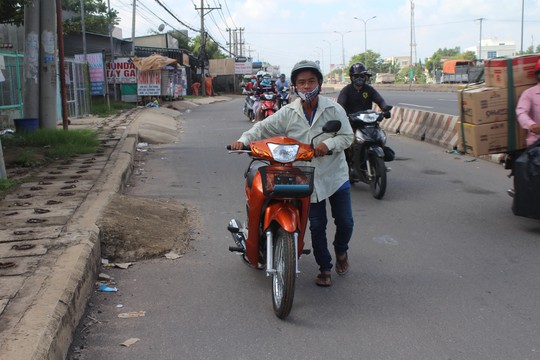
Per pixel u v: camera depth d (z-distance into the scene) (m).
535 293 4.42
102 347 3.60
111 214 5.88
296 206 4.13
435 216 6.82
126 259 5.28
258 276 4.91
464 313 4.08
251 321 4.00
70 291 3.80
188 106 32.41
